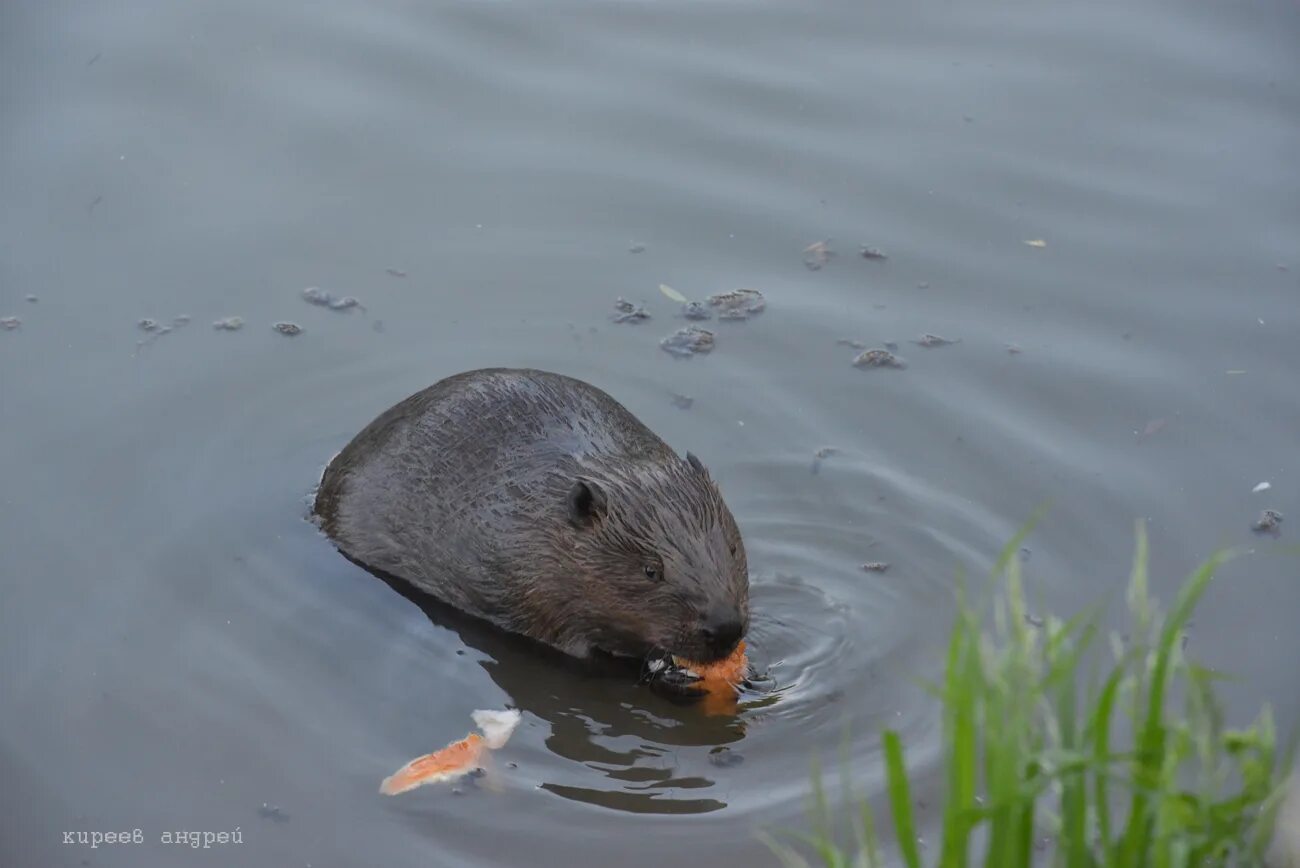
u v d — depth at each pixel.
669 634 16.88
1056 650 11.79
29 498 19.27
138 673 16.69
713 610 16.47
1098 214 24.91
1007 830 11.11
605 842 14.65
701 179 25.69
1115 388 21.62
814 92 27.56
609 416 18.81
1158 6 29.84
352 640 17.44
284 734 15.96
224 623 17.53
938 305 23.25
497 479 18.03
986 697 11.18
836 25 29.48
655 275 23.86
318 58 28.12
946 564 18.86
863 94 27.52
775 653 17.50
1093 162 25.94
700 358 22.36
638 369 22.11
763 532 19.45
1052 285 23.56
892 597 18.39
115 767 15.41
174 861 14.30
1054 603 18.09
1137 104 27.23
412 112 26.97
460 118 26.84
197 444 20.42
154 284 23.23
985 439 20.86
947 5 29.81
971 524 19.47
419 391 20.89
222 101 26.92
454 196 25.23
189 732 15.91
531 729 16.31
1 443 20.19
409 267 23.88
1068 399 21.48
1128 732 15.70
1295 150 26.08
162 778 15.30
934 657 17.39
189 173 25.39
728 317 23.06
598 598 17.14
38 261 23.47
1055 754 11.02
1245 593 18.14
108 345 22.06
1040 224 24.73
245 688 16.58
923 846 14.56
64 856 14.33
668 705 16.77
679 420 21.25
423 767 15.34
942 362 22.20
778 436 21.02
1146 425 20.97
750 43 28.89
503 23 29.28
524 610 17.62
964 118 26.94
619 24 29.39
